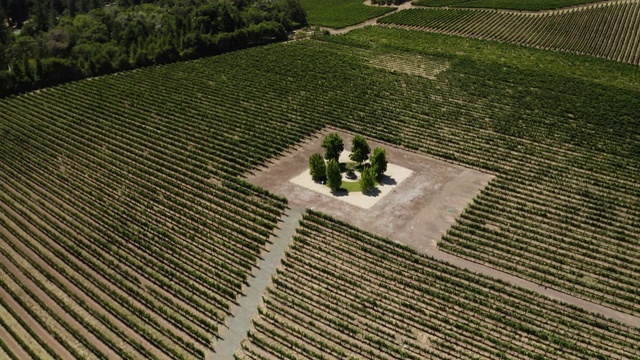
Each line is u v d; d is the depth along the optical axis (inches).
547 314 2113.7
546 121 3902.6
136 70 5270.7
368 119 3887.8
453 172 3191.4
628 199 2925.7
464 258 2471.7
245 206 2810.0
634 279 2331.4
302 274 2365.9
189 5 6850.4
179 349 1995.6
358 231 2596.0
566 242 2541.8
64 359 1930.4
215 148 3467.0
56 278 2299.5
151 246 2571.4
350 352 1982.0
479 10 7559.1
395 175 3154.5
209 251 2524.6
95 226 2684.5
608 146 3508.9
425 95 4407.0
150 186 3043.8
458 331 2064.5
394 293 2249.0
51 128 3850.9
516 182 3078.2
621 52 5856.3
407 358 1915.6
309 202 2878.9
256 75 4970.5
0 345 1930.4
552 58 5669.3
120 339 2039.9
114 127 3833.7
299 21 7194.9
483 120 3907.5
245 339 2033.7
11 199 3006.9
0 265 2447.1
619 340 1987.0
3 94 4596.5
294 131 3698.3
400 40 6343.5
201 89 4608.8
